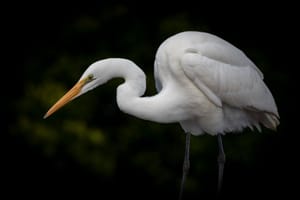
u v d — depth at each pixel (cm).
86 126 1286
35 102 1297
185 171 879
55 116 1286
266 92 852
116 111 1316
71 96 787
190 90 817
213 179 1311
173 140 1302
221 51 818
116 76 790
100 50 1354
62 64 1320
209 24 1395
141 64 1333
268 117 866
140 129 1297
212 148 1274
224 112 849
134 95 788
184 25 1346
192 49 811
